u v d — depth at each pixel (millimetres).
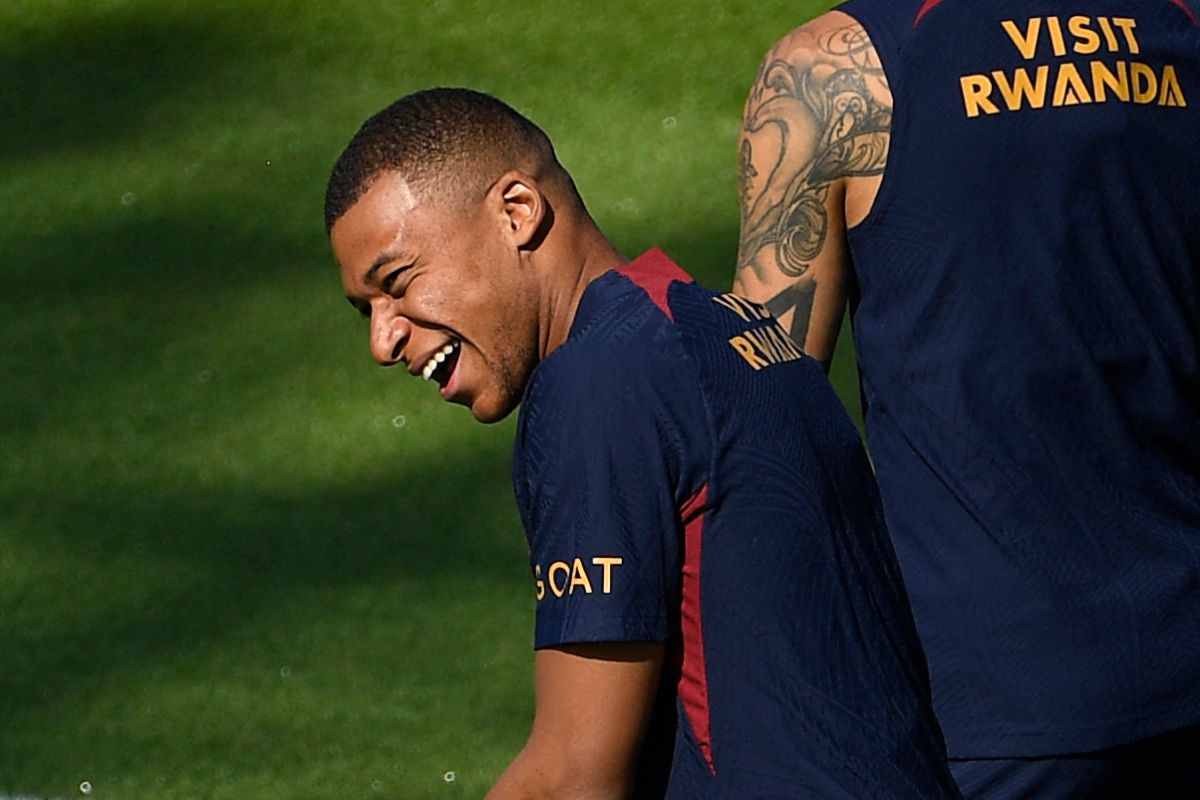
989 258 9609
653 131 26469
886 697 8070
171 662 17375
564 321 8359
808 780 7859
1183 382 9781
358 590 18375
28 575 18859
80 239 25281
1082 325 9555
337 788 15602
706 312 8172
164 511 19859
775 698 7891
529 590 18312
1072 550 9586
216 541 19281
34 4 30078
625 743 7883
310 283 24047
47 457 20828
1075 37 9695
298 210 25641
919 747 8086
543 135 8508
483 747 16047
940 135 9703
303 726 16406
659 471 7777
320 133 27172
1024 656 9609
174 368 22422
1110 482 9625
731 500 7883
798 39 10141
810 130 10008
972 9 9789
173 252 24875
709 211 25000
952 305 9688
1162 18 9867
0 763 16047
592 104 27047
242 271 24391
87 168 26766
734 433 7895
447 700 16703
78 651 17641
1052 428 9586
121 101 28078
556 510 7836
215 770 15883
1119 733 9562
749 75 27375
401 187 8188
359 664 17250
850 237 10070
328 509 19766
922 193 9750
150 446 20969
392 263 8219
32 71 28859
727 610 7910
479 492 19938
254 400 21703
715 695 7953
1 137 27562
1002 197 9602
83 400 21875
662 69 27547
